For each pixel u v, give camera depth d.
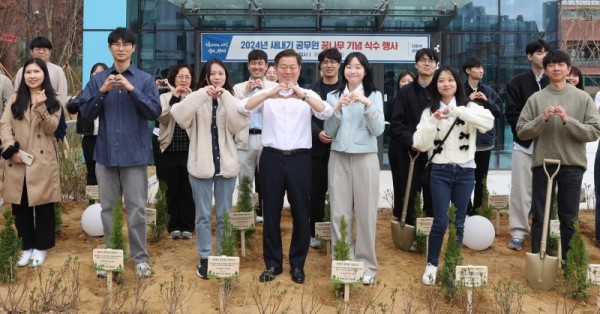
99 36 10.91
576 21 20.97
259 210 6.66
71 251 5.39
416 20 10.98
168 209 5.90
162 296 4.30
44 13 18.44
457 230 4.69
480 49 11.26
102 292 4.41
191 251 5.46
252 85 5.59
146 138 4.61
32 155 4.79
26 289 4.25
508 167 11.53
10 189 4.81
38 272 4.65
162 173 5.87
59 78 6.20
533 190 4.90
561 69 4.61
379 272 4.91
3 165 4.88
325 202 6.07
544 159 4.61
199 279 4.68
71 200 7.55
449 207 4.61
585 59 23.22
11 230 4.63
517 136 5.06
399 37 10.84
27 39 19.08
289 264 4.98
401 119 5.37
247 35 10.75
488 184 9.73
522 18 11.25
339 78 5.48
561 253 5.03
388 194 8.28
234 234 5.23
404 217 5.42
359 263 4.06
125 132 4.47
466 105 4.62
